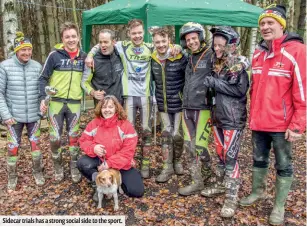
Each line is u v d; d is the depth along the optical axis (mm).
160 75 4078
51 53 4066
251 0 12141
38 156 4348
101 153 3768
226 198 3576
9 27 6586
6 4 6512
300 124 3029
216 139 3750
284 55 3070
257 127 3318
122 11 5789
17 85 4016
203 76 3689
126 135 3867
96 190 3953
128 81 4184
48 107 4195
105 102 3824
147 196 4035
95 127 3943
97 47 4148
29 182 4445
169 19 5375
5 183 4430
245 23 5875
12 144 4168
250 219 3500
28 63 4078
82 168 3875
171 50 3902
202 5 5594
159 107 4250
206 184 4172
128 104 4223
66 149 5586
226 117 3432
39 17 13445
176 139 4312
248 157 5305
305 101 3010
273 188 4176
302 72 2992
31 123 4215
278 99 3143
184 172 4641
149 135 4379
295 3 10859
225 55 3371
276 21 3041
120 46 4188
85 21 6898
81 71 4188
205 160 4000
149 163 4887
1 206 3842
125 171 3941
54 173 4656
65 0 14992
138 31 4004
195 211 3693
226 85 3330
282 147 3254
